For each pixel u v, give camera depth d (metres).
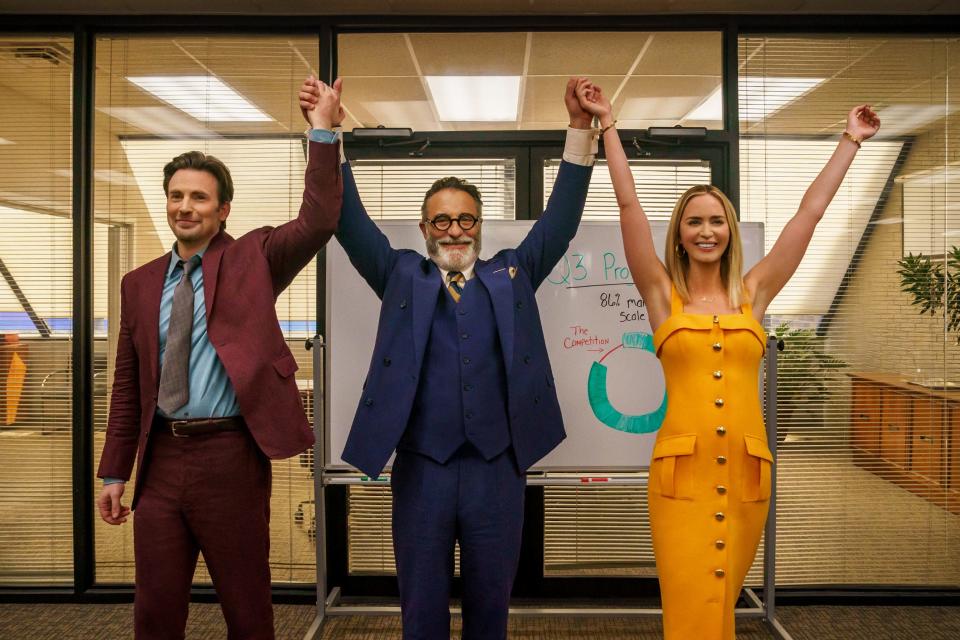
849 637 2.39
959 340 2.72
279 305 2.73
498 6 2.60
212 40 2.76
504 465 1.59
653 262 1.71
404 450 1.63
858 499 2.72
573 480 2.37
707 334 1.61
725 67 2.69
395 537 1.64
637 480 2.37
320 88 1.50
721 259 1.71
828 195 1.72
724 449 1.58
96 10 2.65
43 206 2.76
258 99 2.76
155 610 1.45
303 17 2.69
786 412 2.72
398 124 2.77
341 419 2.41
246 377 1.42
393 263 1.75
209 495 1.45
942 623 2.49
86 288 2.73
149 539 1.45
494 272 1.66
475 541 1.57
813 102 2.72
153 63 2.76
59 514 2.75
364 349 2.41
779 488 2.72
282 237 1.52
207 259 1.51
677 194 2.71
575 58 2.75
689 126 2.73
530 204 2.72
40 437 2.75
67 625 2.47
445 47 2.75
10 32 2.73
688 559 1.57
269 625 1.52
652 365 2.41
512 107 2.75
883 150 2.73
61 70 2.76
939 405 2.73
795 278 2.73
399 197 2.73
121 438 1.59
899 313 2.73
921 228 2.73
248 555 1.48
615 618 2.53
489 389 1.58
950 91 2.74
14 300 2.75
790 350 2.72
